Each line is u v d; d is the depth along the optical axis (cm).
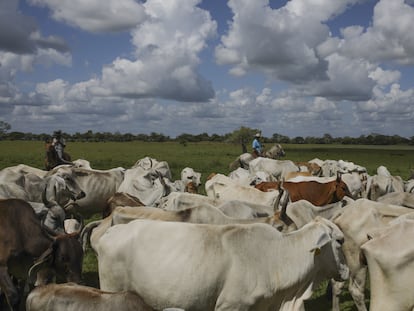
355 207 795
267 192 1134
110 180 1350
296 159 5322
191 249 591
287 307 642
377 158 5881
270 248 616
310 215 927
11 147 6319
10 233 688
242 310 593
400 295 598
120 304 528
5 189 967
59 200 1118
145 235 616
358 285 790
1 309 729
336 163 1883
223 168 3431
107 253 629
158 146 8069
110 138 11775
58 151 1720
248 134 8600
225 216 767
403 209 777
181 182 1429
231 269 588
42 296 552
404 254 591
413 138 14212
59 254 661
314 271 646
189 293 582
